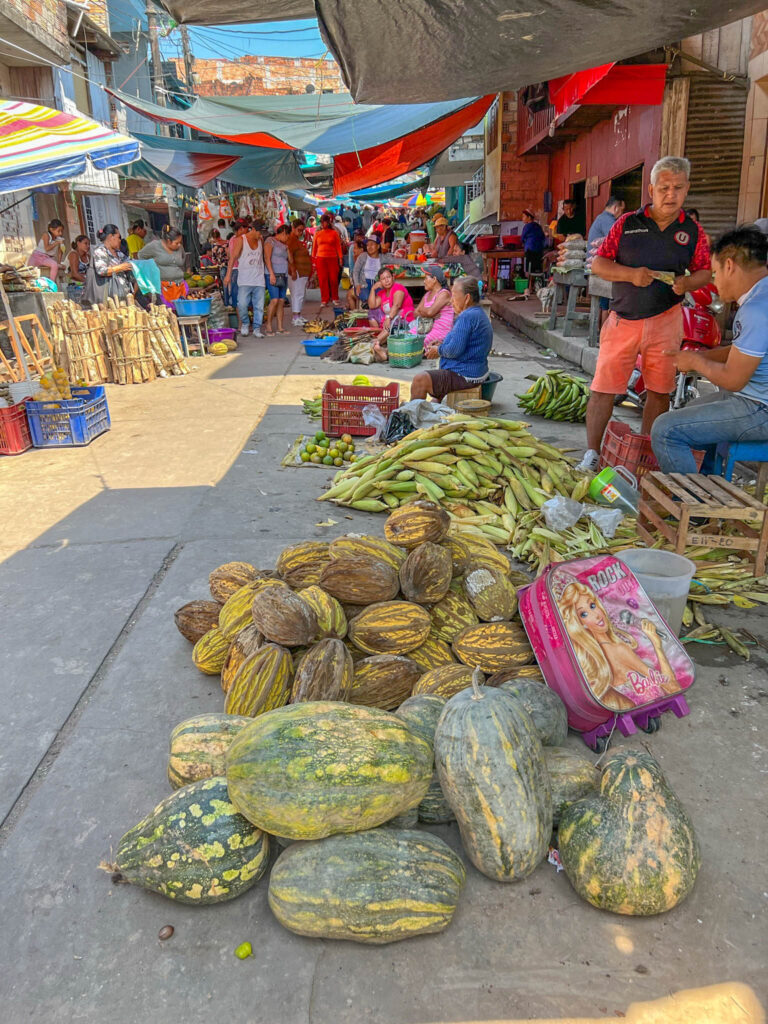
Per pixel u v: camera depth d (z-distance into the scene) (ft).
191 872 7.48
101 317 36.37
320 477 21.39
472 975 6.86
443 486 18.33
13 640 12.98
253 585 11.64
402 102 22.61
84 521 18.44
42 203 56.70
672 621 11.87
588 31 17.33
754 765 9.46
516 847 7.48
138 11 80.18
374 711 7.92
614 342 19.36
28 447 25.58
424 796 8.04
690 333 21.42
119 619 13.56
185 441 25.71
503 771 7.47
